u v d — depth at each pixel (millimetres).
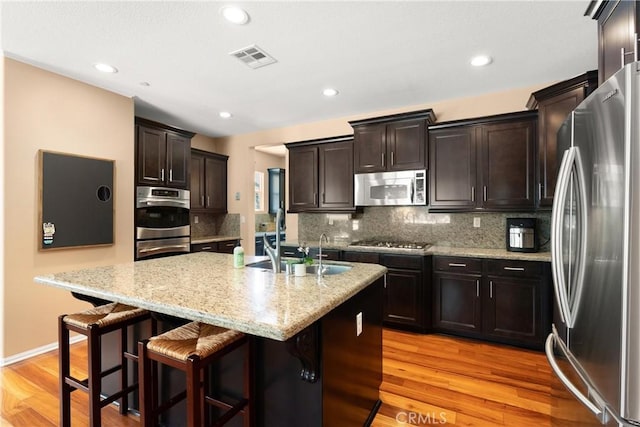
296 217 4691
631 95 960
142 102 3703
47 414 1967
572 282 1369
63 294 2924
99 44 2410
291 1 1926
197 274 1934
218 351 1368
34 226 2730
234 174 5348
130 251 3477
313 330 1349
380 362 2129
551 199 2729
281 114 4172
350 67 2809
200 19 2102
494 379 2373
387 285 3385
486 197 3197
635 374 958
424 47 2467
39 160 2748
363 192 3771
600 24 1627
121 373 1936
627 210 967
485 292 3002
